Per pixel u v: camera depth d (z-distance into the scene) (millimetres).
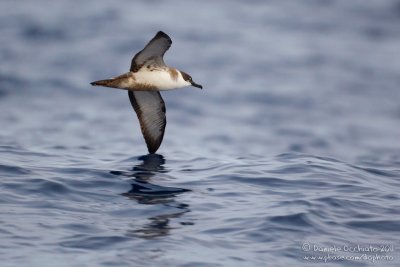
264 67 46125
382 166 20219
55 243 13516
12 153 20250
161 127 19328
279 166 18938
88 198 16188
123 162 19641
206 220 14969
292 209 15406
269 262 13055
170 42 16938
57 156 20406
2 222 14320
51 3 59938
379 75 46469
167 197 16391
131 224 14672
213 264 12867
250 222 14766
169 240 13852
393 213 15625
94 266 12586
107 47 48969
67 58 46000
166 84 18156
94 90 39750
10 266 12438
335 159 20297
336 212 15516
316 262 13148
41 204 15570
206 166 19312
